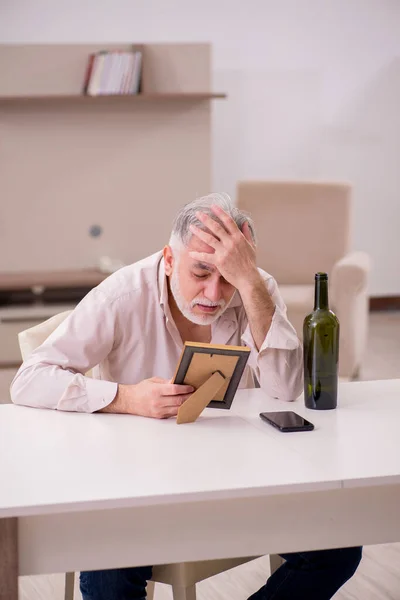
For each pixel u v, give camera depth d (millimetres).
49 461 1396
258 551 1331
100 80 5082
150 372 1917
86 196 5273
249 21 6293
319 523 1346
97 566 1276
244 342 1883
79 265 5328
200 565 1737
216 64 6301
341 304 4379
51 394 1703
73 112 5188
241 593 2359
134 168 5289
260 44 6336
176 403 1617
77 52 5145
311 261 4855
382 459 1396
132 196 5312
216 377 1598
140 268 1879
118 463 1381
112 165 5266
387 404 1740
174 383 1626
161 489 1260
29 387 1729
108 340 1844
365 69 6516
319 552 1694
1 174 5188
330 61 6453
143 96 5094
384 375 4801
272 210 4859
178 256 1694
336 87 6488
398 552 2615
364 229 6734
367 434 1538
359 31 6461
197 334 1906
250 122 6422
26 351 1913
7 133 5152
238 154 6441
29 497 1233
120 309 1840
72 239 5297
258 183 4867
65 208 5266
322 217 4836
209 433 1549
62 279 4973
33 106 5152
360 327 4512
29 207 5234
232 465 1368
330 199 4828
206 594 2357
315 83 6453
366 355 5355
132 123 5254
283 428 1551
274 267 4879
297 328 4371
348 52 6473
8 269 5273
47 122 5180
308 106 6477
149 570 1743
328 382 1696
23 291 5461
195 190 5363
